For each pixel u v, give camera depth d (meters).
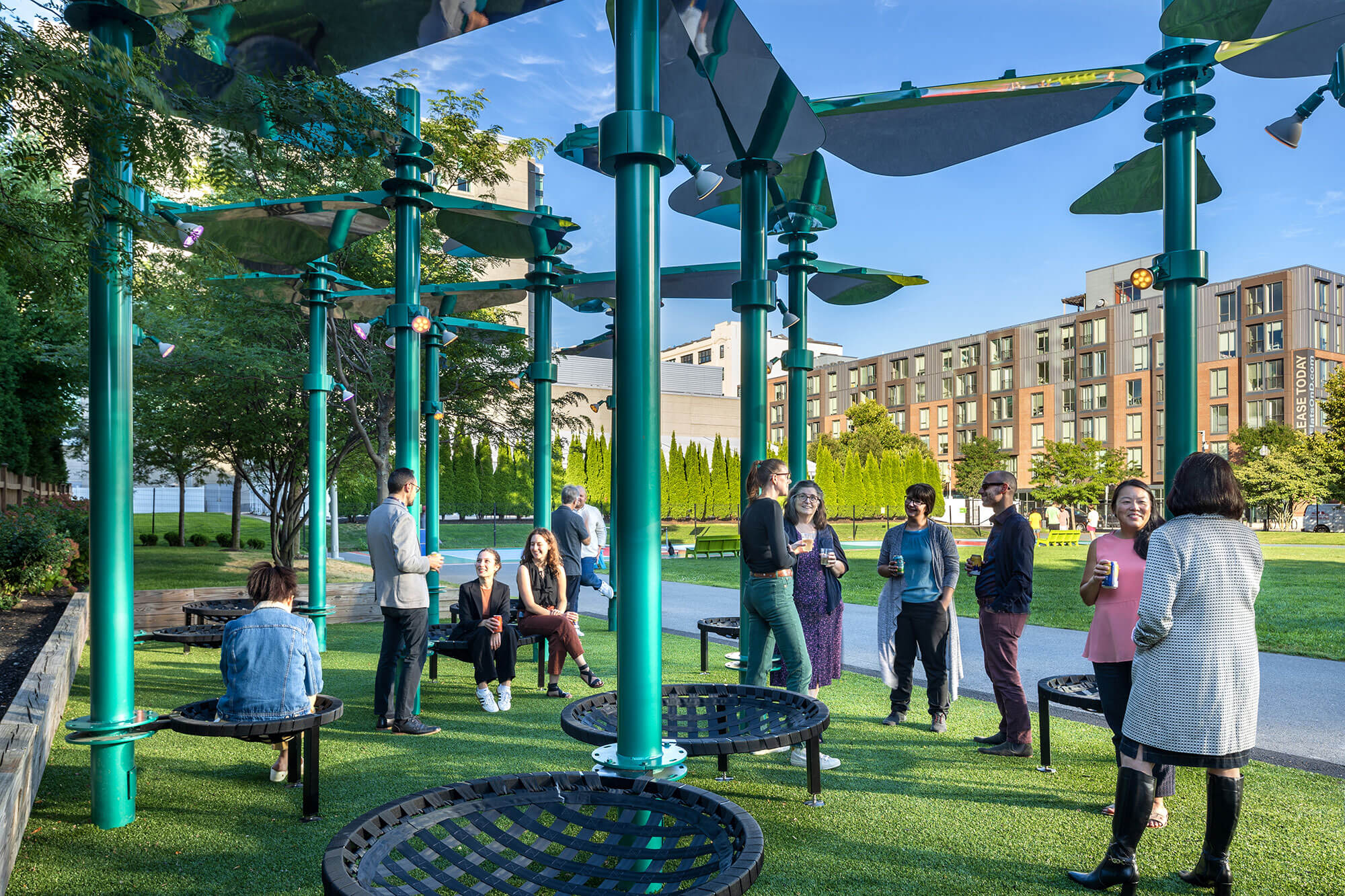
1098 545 4.20
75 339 16.09
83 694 6.94
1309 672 8.26
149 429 17.36
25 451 15.98
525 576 7.31
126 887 3.39
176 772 4.95
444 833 3.60
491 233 8.71
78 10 3.69
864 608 13.86
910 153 5.88
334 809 4.30
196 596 11.24
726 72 4.63
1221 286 67.44
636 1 2.76
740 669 6.86
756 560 5.25
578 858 3.41
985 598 5.44
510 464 54.53
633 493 2.83
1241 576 3.21
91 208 3.53
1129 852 3.32
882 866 3.60
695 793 2.72
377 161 4.62
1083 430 76.25
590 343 12.57
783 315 6.61
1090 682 5.29
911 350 95.94
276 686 4.31
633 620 2.89
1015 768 5.06
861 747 5.53
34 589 10.17
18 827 3.71
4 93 3.06
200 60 4.42
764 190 6.48
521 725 6.08
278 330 16.06
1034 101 5.42
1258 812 4.27
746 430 6.54
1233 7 4.50
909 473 76.12
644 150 2.71
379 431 17.67
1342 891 3.36
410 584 5.87
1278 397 63.28
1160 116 5.38
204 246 4.28
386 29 4.34
